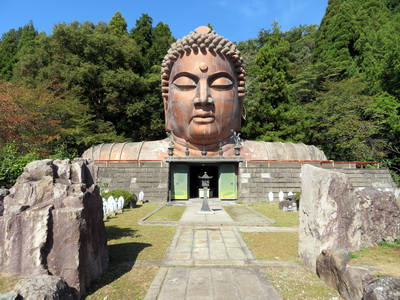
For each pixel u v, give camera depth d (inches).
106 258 229.3
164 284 199.8
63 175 206.7
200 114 669.3
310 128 1125.1
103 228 228.7
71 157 714.8
